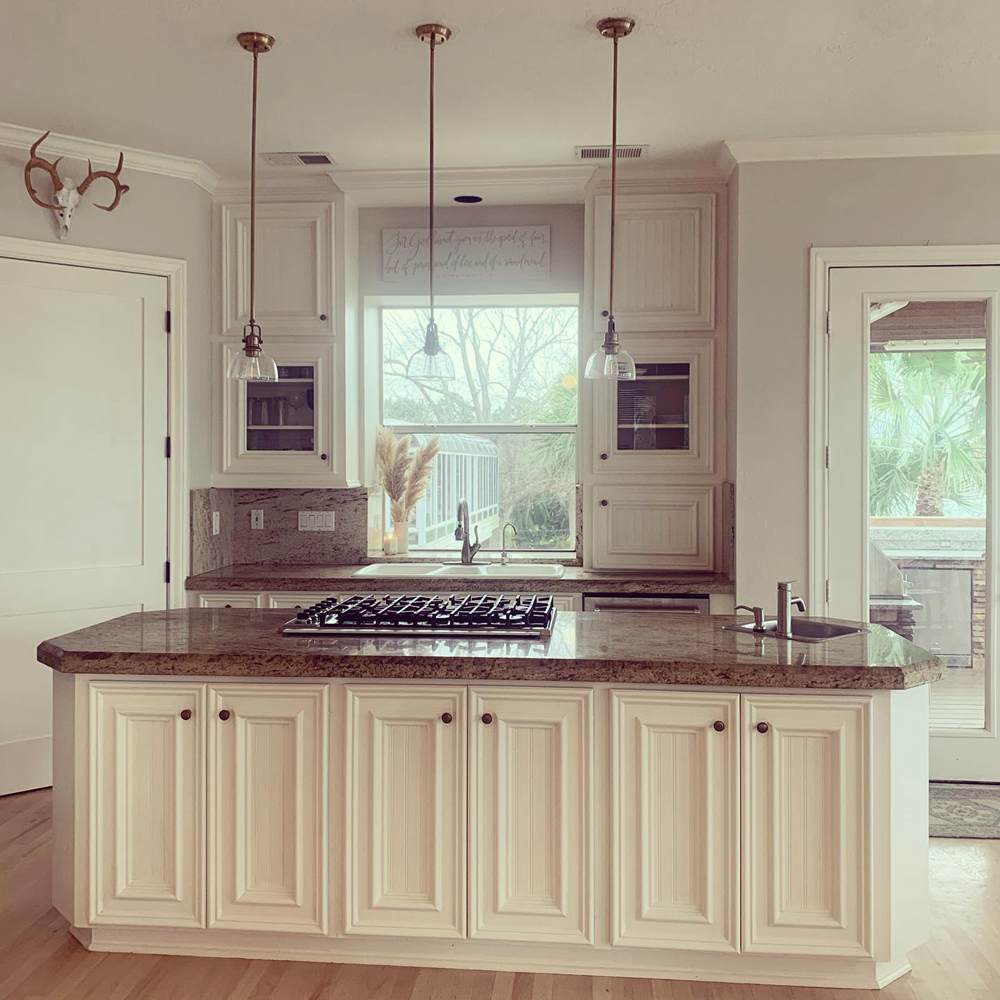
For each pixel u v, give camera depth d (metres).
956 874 3.53
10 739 4.36
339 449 4.97
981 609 4.47
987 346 4.42
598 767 2.79
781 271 4.45
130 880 2.90
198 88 3.79
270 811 2.86
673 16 3.20
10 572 4.30
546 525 5.54
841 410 4.46
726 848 2.74
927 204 4.39
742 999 2.72
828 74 3.66
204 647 2.92
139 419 4.62
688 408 4.82
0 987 2.77
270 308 4.96
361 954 2.92
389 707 2.82
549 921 2.79
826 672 2.65
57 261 4.38
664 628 3.26
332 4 3.12
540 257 5.15
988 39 3.37
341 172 4.79
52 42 3.39
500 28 3.28
